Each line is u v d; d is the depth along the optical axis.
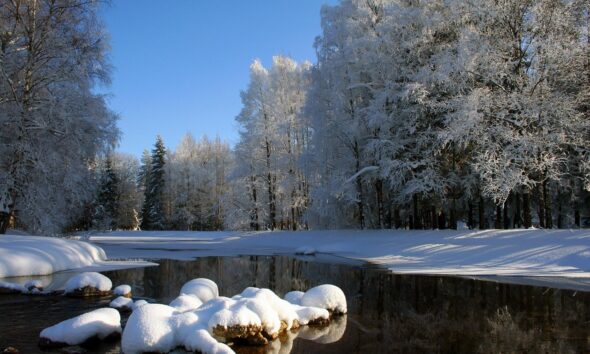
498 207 21.22
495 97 17.47
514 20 18.05
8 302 9.58
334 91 23.48
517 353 5.96
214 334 6.47
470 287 11.12
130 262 17.75
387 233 21.44
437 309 8.82
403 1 22.42
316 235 25.69
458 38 20.11
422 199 22.34
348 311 8.83
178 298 7.78
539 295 9.91
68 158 18.56
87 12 19.02
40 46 18.11
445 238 18.03
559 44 16.73
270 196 34.84
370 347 6.38
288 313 7.50
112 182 53.31
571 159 18.75
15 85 17.73
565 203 23.19
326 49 25.53
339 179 23.11
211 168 61.16
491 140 17.52
